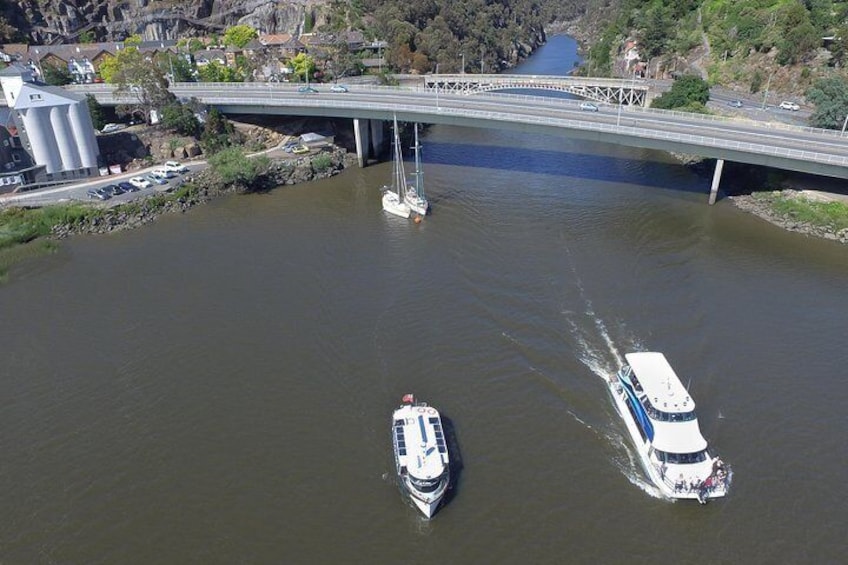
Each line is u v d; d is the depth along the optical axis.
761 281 83.31
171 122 133.00
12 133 115.06
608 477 53.66
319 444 57.75
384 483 53.62
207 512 51.19
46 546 48.72
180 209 111.56
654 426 54.31
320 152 136.75
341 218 106.62
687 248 92.50
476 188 118.88
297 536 49.03
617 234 97.31
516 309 77.00
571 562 46.66
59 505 52.19
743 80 166.25
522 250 92.06
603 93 178.50
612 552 47.34
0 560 47.62
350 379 65.81
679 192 115.31
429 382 65.00
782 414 60.00
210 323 76.19
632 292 80.38
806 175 109.31
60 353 71.38
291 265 89.81
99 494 53.09
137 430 59.84
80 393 64.94
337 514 50.78
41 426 60.66
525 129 123.50
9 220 101.81
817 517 49.84
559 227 100.06
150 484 53.91
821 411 60.38
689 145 108.12
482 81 185.25
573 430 58.59
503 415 60.41
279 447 57.50
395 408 61.72
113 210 106.25
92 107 135.38
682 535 48.53
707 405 61.03
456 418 60.12
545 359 67.94
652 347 69.62
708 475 51.66
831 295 80.06
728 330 72.44
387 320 75.56
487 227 100.38
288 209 111.62
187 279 86.75
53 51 198.38
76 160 118.31
